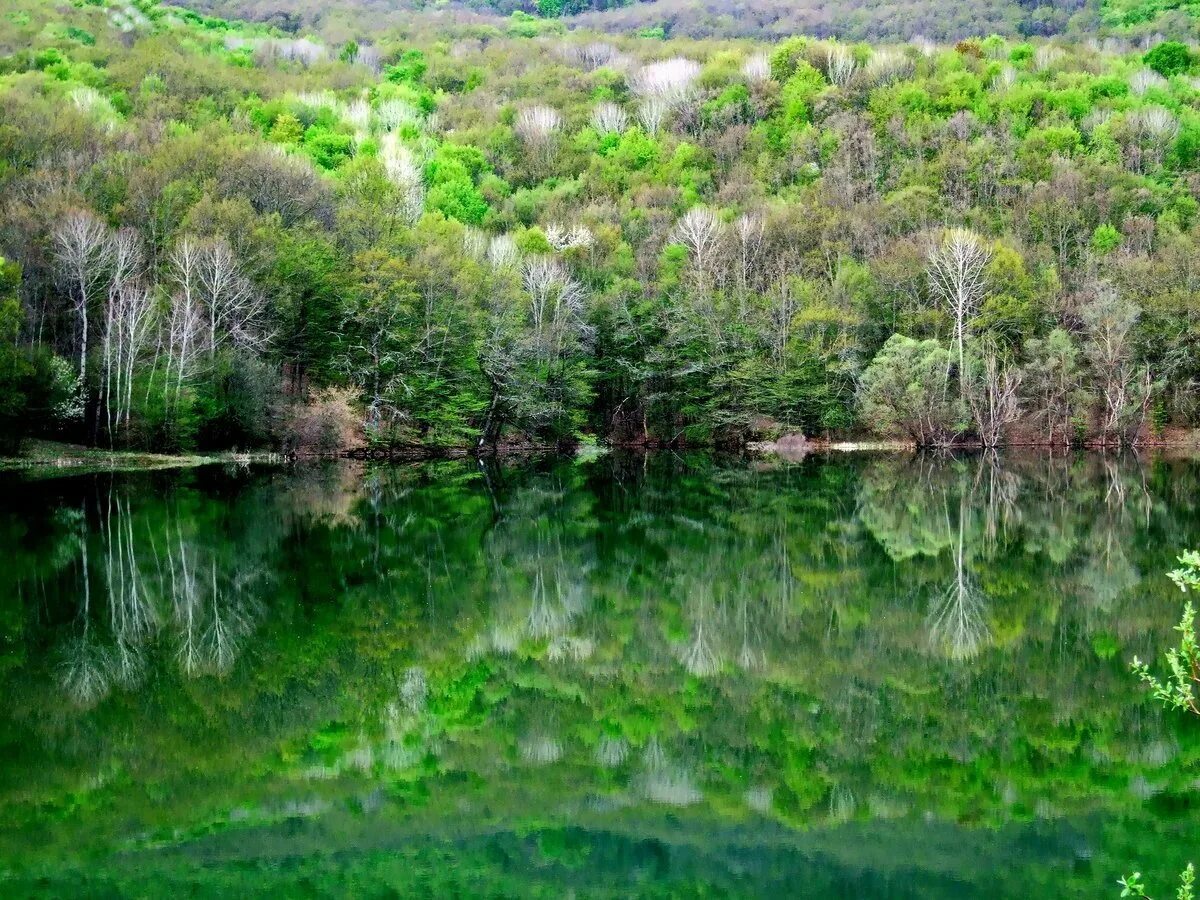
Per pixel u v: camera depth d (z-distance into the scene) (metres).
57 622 25.61
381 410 72.88
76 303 63.16
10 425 58.59
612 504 49.00
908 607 28.45
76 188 72.06
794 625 26.88
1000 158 101.00
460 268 76.81
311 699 21.00
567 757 18.64
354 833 15.45
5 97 82.94
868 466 68.62
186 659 23.14
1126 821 15.90
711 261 90.31
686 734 19.73
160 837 15.18
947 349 77.88
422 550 36.28
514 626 26.83
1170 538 37.34
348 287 71.06
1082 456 73.00
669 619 27.69
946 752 18.70
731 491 54.47
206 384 64.50
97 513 41.88
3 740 18.39
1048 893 13.74
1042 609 27.80
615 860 14.78
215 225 69.44
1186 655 9.35
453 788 17.27
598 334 87.12
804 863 14.69
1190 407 79.06
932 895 13.67
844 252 90.31
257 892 13.67
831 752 18.84
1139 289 79.75
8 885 13.69
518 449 84.50
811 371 82.31
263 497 49.06
